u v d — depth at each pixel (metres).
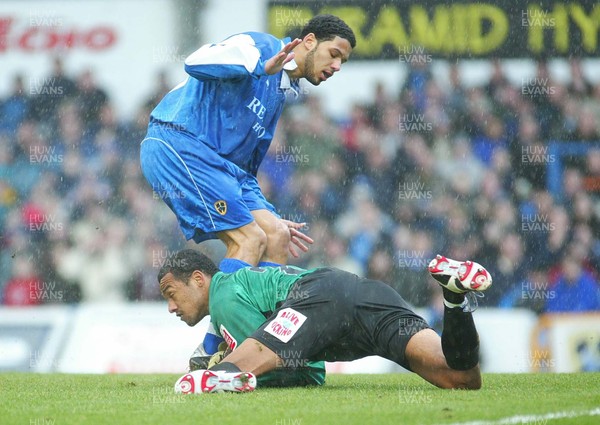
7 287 44.34
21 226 45.50
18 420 12.98
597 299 43.47
